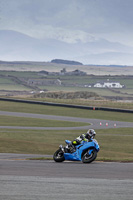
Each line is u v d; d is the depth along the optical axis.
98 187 26.12
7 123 172.88
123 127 170.75
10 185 26.16
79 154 44.16
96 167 39.75
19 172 33.72
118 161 49.03
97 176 32.12
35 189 24.88
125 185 27.22
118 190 25.08
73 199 22.02
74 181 28.73
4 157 56.94
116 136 136.75
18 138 117.38
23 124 170.62
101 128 164.62
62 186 26.27
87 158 44.84
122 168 39.09
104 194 23.62
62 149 45.09
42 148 83.19
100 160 49.25
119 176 32.34
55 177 30.84
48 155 68.69
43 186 26.11
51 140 116.50
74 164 43.03
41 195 22.95
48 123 179.12
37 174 32.59
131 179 30.50
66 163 44.47
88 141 45.00
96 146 44.91
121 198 22.58
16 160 48.81
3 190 24.23
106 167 39.91
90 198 22.36
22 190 24.41
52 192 23.95
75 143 44.66
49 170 35.97
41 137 123.94
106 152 82.94
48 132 141.38
